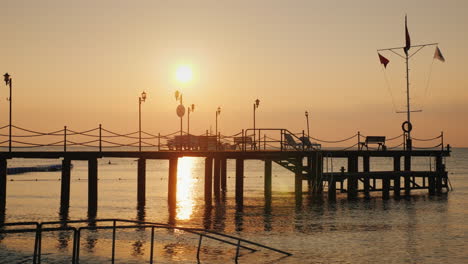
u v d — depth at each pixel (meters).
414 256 25.52
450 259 24.98
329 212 40.19
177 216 38.22
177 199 51.75
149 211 41.09
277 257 25.00
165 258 24.48
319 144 53.88
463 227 33.44
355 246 27.62
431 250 26.81
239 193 48.47
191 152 44.53
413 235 30.72
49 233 29.98
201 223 34.84
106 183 76.06
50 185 70.38
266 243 28.23
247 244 27.78
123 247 26.62
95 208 40.28
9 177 88.75
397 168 53.81
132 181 81.31
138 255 24.97
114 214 39.22
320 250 26.61
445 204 45.22
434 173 53.78
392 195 52.34
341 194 53.25
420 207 43.19
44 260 23.77
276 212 40.16
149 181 82.12
